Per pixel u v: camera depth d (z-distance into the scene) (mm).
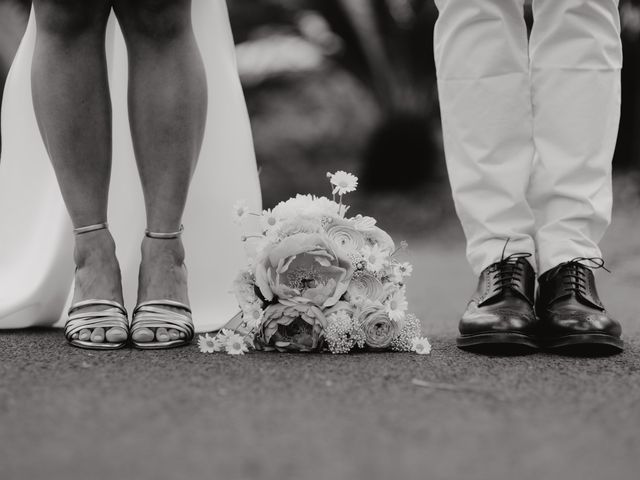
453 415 1291
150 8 1875
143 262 1986
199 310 2293
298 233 1913
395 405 1350
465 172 2053
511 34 2018
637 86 9750
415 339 1903
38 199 2346
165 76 1924
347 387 1481
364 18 11133
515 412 1319
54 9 1856
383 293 1930
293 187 12320
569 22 1989
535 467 1035
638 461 1068
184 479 974
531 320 1935
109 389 1437
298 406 1328
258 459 1048
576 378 1616
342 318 1868
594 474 1013
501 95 2016
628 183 8734
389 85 11086
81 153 1925
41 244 2307
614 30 2023
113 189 2291
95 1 1866
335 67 12453
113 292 1953
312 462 1038
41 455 1062
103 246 1970
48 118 1903
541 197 2055
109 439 1132
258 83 12711
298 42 12508
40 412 1274
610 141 2033
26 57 2334
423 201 10227
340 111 13242
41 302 2295
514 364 1773
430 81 11047
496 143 2027
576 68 1997
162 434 1156
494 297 1968
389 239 1994
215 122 2285
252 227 2324
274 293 1900
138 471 1002
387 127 10711
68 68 1889
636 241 6434
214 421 1228
